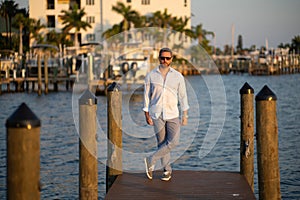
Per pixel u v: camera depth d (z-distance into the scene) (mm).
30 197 4125
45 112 27359
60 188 11375
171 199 6852
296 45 101812
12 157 4066
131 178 7945
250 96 7840
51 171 12875
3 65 42344
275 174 6574
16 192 4105
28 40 60469
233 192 7156
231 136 17984
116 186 7477
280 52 76875
